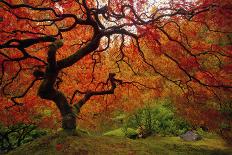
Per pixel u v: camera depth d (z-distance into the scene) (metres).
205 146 13.98
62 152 8.20
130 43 11.81
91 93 10.18
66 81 11.82
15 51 10.47
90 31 11.48
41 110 13.40
